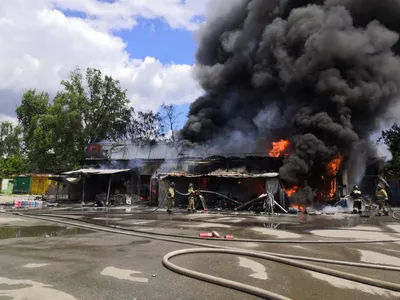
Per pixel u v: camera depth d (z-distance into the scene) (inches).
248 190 791.1
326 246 307.6
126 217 576.4
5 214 604.7
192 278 197.3
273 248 295.4
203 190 810.8
